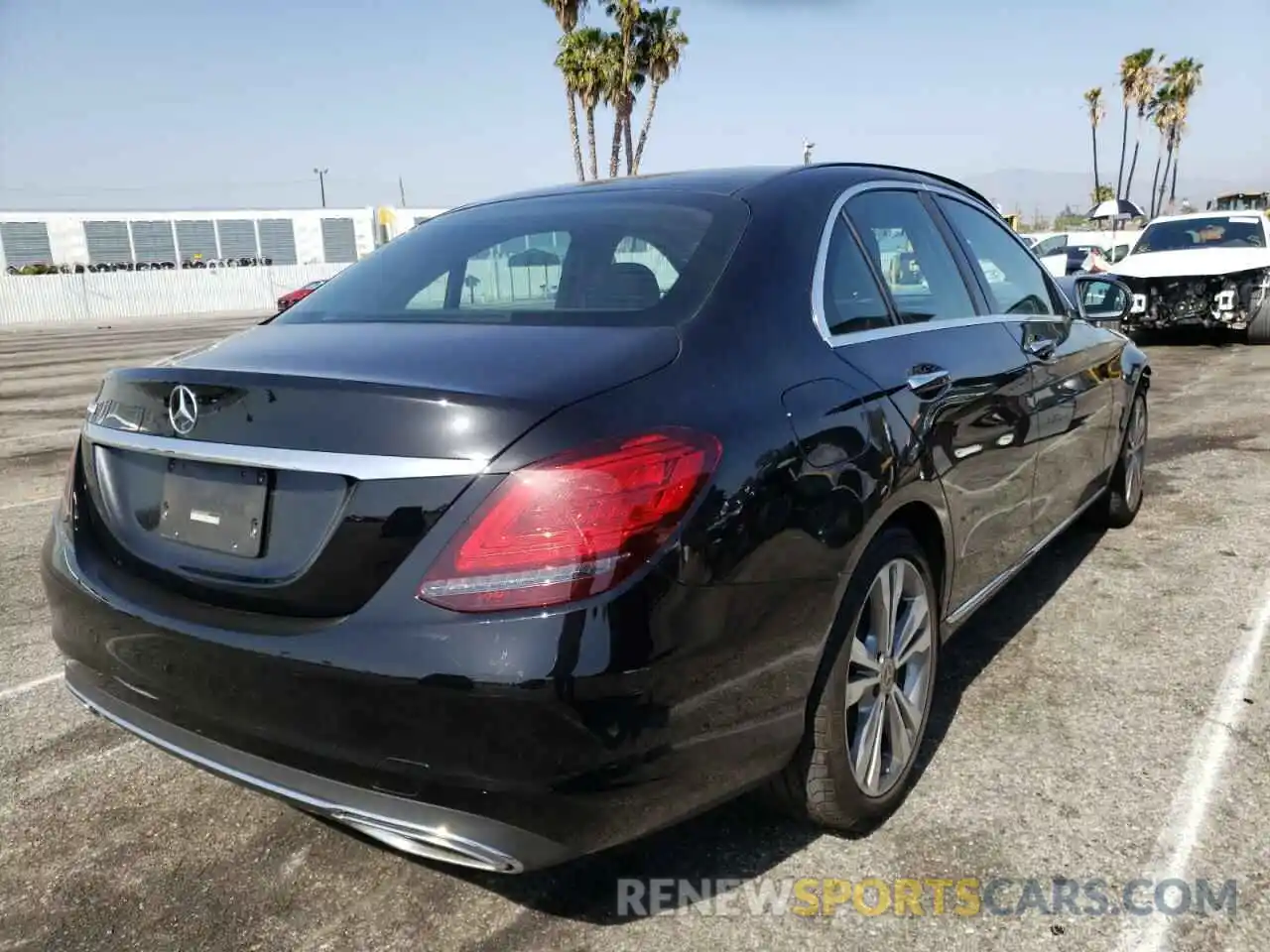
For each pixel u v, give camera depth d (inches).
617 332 89.7
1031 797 109.7
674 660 76.2
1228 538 198.4
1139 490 212.8
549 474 73.2
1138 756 117.6
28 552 211.2
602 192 122.0
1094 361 168.2
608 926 91.7
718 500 79.6
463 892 97.1
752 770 87.4
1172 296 506.9
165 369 93.3
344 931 92.0
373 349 90.7
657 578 75.2
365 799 78.2
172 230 2005.4
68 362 704.4
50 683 146.6
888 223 124.1
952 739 123.0
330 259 2155.5
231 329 1138.0
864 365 102.7
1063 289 179.8
